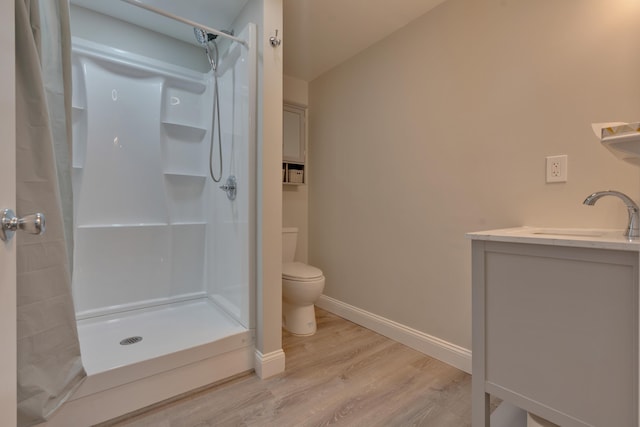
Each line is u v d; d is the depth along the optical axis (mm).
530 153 1463
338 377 1638
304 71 2723
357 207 2432
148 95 2178
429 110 1903
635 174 1186
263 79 1644
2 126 574
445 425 1276
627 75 1198
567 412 943
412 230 2014
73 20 1898
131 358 1375
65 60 1164
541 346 999
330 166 2695
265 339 1643
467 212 1715
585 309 906
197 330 1740
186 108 2348
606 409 868
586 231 1239
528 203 1471
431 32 1888
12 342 618
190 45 2350
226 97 2023
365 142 2355
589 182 1290
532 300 1018
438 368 1740
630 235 1014
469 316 1712
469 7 1696
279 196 1703
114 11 1968
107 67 2010
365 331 2273
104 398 1265
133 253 2115
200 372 1517
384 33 2145
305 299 2162
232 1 1799
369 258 2328
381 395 1482
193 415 1328
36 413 956
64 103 1163
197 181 2418
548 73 1404
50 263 1010
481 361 1147
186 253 2350
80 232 1915
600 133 990
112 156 2049
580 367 917
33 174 945
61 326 1058
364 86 2359
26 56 915
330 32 2127
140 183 2158
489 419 1161
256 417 1316
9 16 611
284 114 2738
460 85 1739
